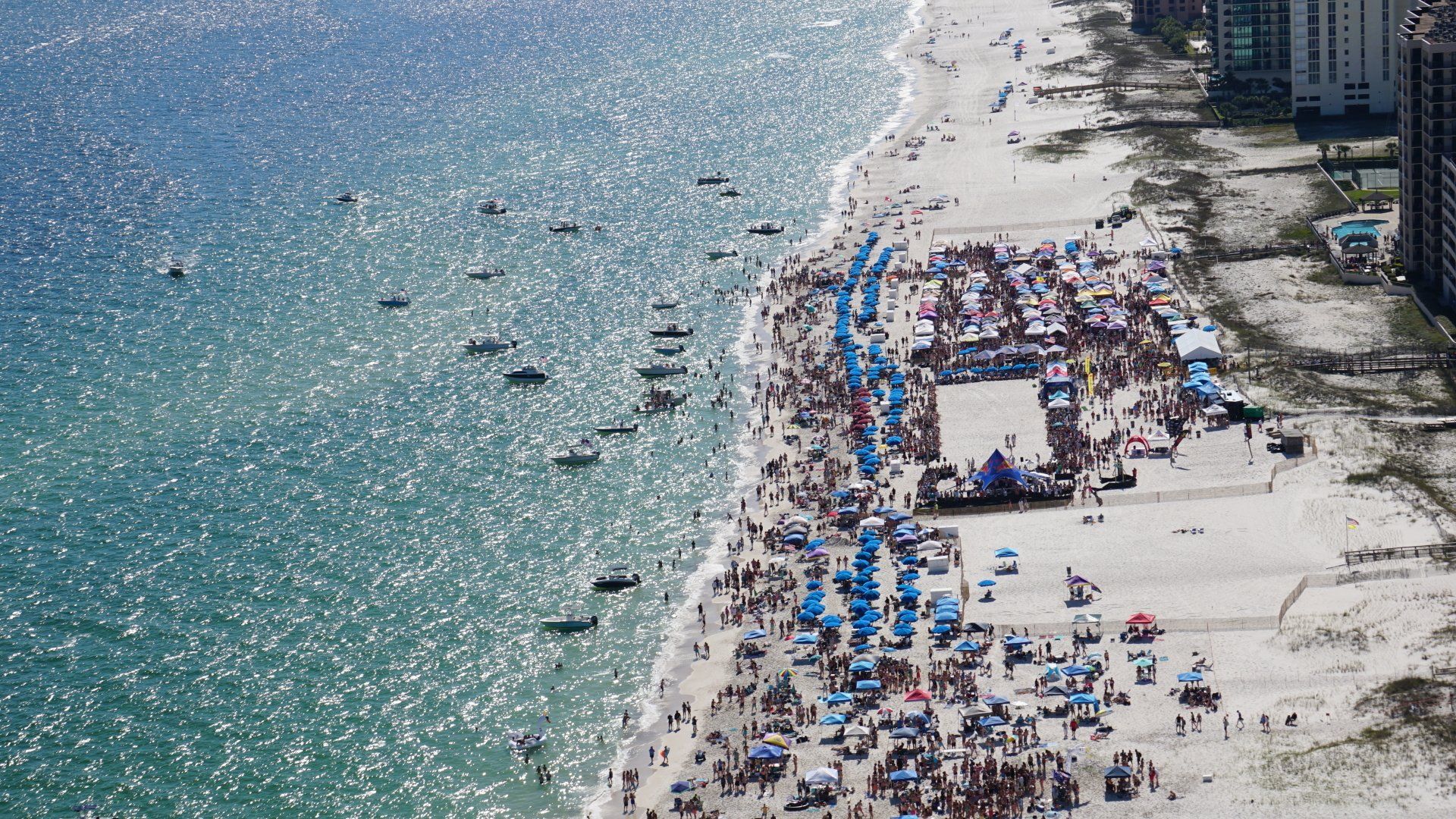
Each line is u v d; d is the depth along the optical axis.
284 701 187.25
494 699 186.88
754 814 160.62
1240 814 149.50
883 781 162.38
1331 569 191.00
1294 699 166.88
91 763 177.25
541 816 166.38
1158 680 173.75
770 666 188.00
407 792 171.25
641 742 177.38
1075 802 154.50
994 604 192.50
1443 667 167.00
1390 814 145.88
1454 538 193.88
